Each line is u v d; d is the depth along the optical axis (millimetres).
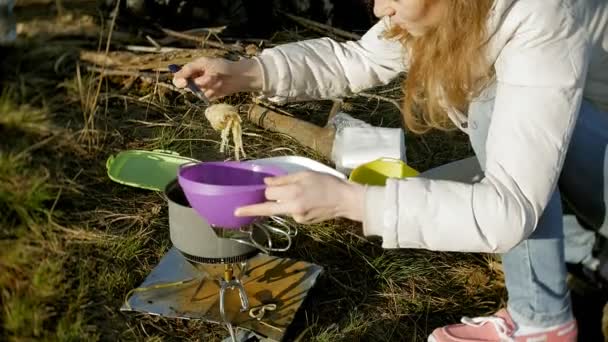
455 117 1847
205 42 3143
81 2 3496
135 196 2307
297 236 2189
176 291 1918
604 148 1756
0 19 2887
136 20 3271
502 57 1588
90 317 1848
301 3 3518
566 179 1829
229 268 1804
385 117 2898
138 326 1841
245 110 2830
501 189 1484
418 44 1668
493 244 1476
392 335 1915
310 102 2955
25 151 2365
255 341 1812
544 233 1688
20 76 2811
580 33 1549
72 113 2674
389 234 1471
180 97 2879
